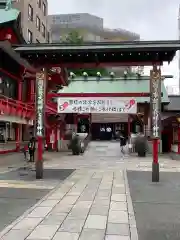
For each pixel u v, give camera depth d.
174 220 7.85
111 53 14.57
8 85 26.25
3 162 21.00
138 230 7.01
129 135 38.69
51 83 25.20
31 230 6.86
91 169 18.89
